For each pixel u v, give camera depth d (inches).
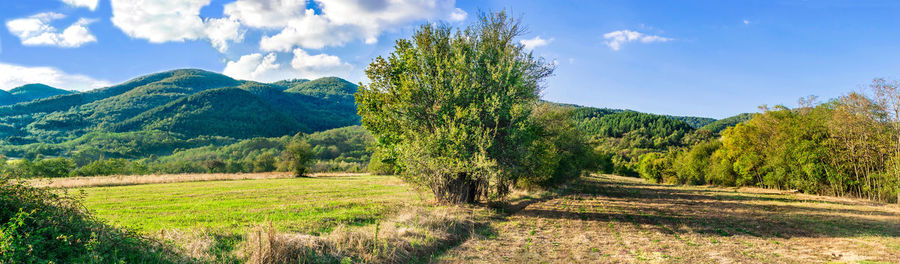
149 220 620.7
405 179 836.0
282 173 2844.5
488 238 545.0
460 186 828.6
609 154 4758.9
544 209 915.4
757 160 1940.2
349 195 1152.8
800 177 1595.7
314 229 522.6
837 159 1407.5
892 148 1160.8
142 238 355.3
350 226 570.9
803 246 505.7
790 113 1702.8
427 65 826.8
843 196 1422.2
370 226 540.4
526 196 1263.5
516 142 794.8
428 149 738.2
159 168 3853.3
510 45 880.3
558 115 1346.0
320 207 794.2
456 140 713.6
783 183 1818.4
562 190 1707.7
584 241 533.0
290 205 839.7
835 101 1330.0
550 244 512.1
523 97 836.0
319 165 3961.6
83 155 5142.7
